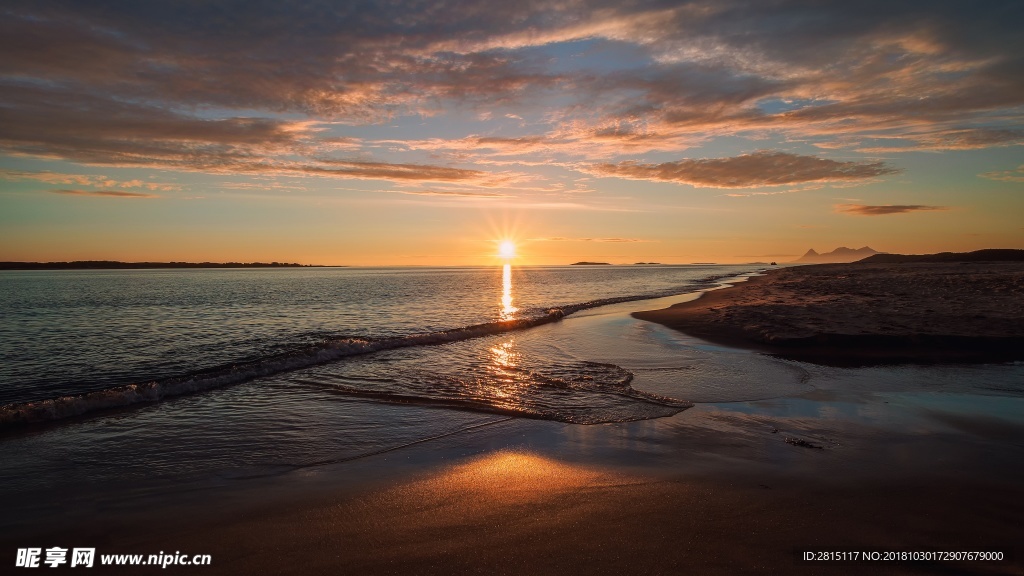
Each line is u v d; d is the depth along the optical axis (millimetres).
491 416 7871
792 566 3551
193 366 12102
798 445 6352
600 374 10781
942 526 4141
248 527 4301
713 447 6332
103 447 6469
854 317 17516
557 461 5914
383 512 4578
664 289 49250
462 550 3855
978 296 25891
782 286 40750
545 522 4312
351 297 38812
